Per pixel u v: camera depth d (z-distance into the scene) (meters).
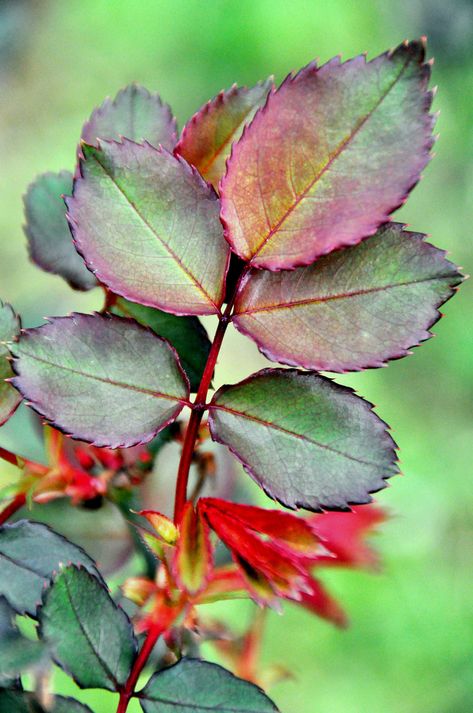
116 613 0.30
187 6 1.36
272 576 0.30
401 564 0.83
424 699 0.77
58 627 0.30
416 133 0.29
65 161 1.35
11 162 1.36
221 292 0.31
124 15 1.42
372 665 0.78
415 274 0.30
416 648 0.79
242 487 0.38
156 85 1.37
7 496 0.34
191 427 0.31
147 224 0.31
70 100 1.43
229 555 0.35
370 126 0.30
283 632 0.76
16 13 1.48
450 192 1.23
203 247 0.31
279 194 0.30
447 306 1.16
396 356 0.30
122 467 0.35
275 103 0.30
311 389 0.30
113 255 0.30
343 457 0.30
